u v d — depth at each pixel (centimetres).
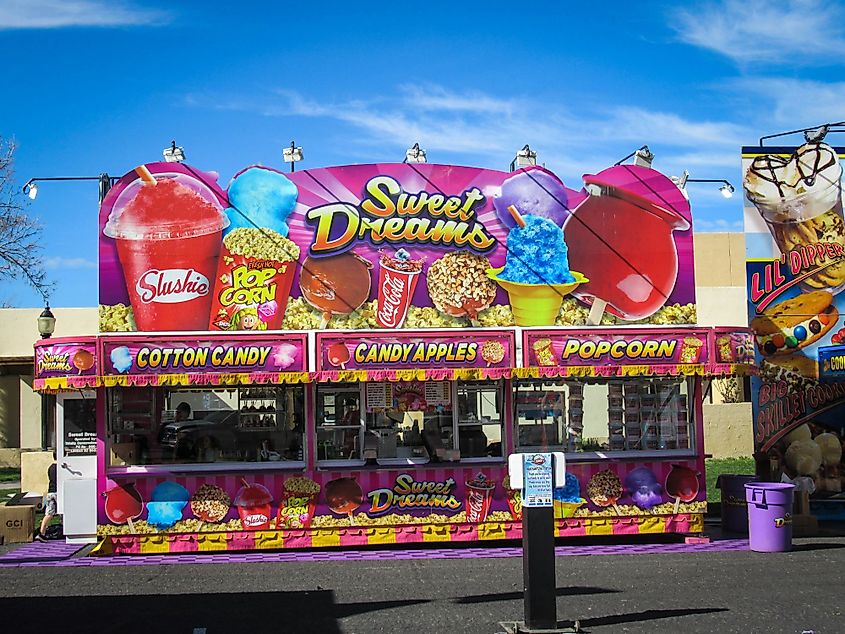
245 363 1384
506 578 1203
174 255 1452
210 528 1403
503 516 1445
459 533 1437
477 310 1490
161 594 1124
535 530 937
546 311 1500
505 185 1511
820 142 1755
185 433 1434
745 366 1484
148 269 1448
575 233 1520
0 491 2233
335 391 1454
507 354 1421
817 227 1748
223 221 1462
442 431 1470
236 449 1438
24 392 3212
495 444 1479
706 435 2727
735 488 1606
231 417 1444
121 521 1397
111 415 1419
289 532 1412
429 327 1478
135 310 1443
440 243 1492
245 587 1162
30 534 1535
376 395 1460
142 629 955
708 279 3538
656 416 1530
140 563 1336
